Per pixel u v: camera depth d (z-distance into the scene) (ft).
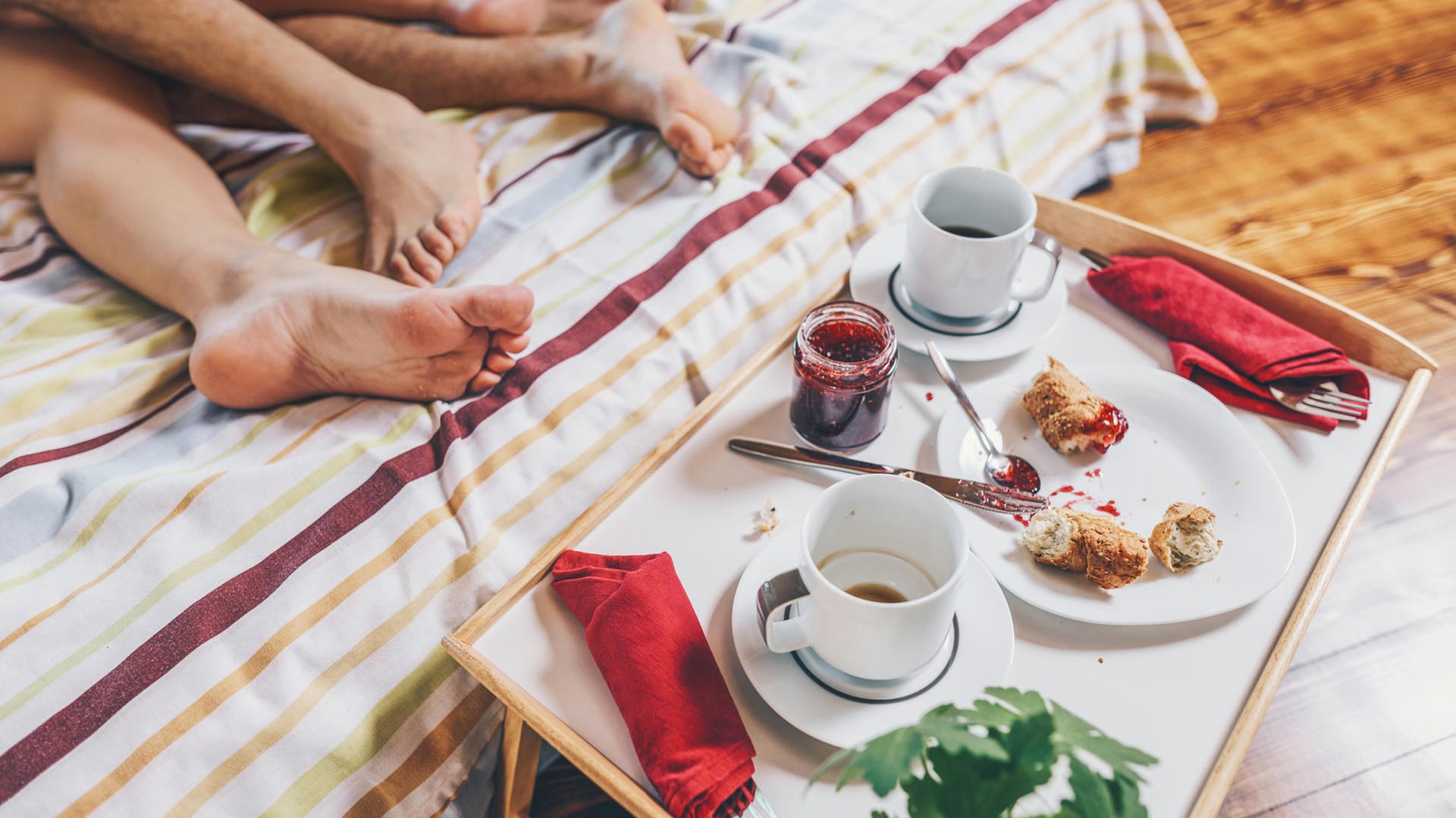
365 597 2.59
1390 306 4.48
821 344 2.71
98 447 2.98
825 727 2.06
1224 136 5.44
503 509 2.85
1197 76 5.19
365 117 3.68
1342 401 2.76
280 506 2.71
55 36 3.66
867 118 4.09
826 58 4.37
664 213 3.76
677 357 3.26
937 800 1.69
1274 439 2.74
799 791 2.05
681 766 2.00
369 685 2.51
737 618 2.25
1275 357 2.77
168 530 2.63
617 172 3.97
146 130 3.55
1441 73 5.72
